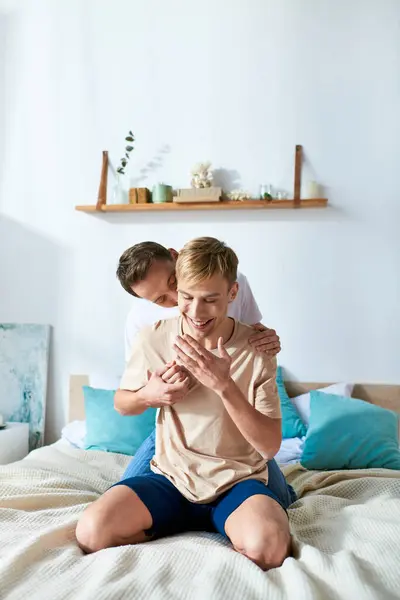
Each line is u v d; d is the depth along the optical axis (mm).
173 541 1220
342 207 2529
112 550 1131
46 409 2736
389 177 2498
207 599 942
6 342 2740
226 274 1215
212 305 1222
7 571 1021
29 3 2756
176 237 2648
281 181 2564
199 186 2541
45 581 1022
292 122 2555
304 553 1120
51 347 2740
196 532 1320
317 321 2555
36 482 1660
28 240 2762
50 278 2744
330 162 2533
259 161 2578
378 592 958
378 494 1560
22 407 2705
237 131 2596
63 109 2738
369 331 2521
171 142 2648
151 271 1431
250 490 1238
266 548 1108
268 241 2582
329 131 2531
